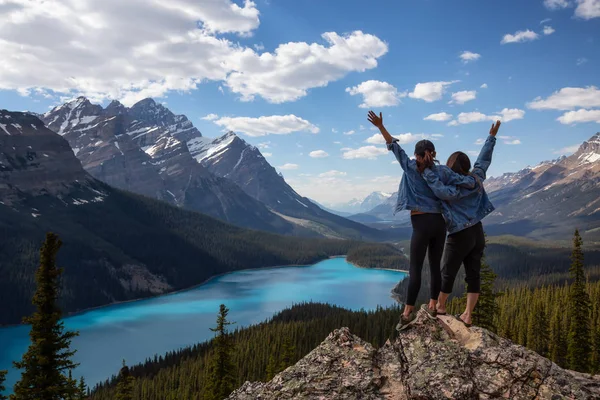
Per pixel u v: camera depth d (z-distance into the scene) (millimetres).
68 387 31547
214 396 49094
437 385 7465
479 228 8789
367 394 7922
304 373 8609
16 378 133500
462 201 8594
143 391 100812
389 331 127062
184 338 178125
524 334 80188
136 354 156125
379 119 9227
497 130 9430
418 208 8641
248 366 101688
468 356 7902
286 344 62750
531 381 7516
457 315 9148
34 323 31188
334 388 8164
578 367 50219
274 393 8445
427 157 8594
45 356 31000
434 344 8211
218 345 50438
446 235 8945
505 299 119750
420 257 8695
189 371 110188
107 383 112500
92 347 165125
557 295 107438
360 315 149250
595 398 7348
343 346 9008
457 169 8961
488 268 36531
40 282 32125
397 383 8086
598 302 82188
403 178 9117
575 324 50406
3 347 167875
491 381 7539
